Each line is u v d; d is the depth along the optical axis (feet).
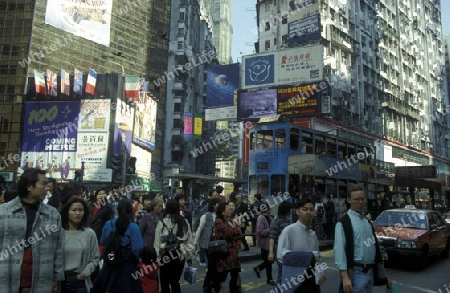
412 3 212.64
